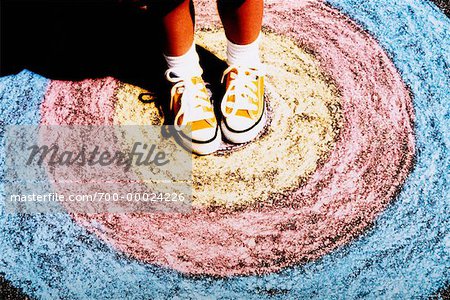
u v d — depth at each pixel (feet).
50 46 7.07
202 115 5.80
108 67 6.88
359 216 5.74
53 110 6.54
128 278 5.41
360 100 6.54
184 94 5.76
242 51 5.59
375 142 6.22
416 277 5.38
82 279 5.41
